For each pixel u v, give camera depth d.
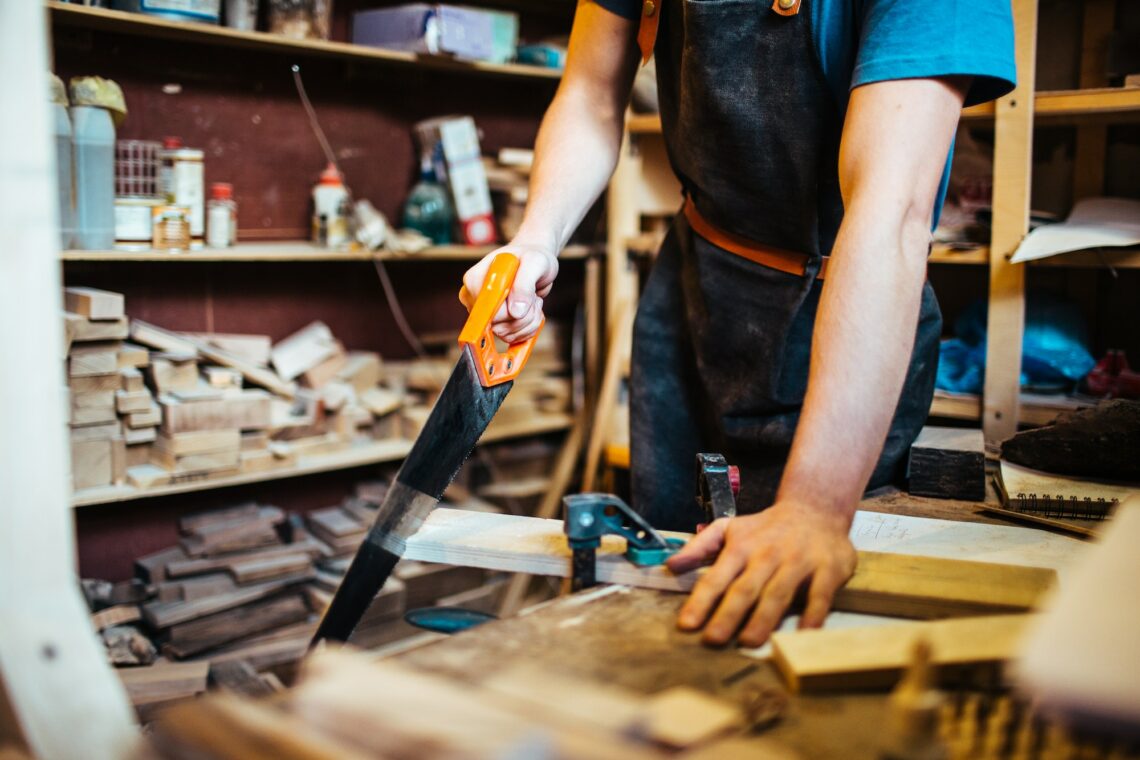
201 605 2.47
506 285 1.14
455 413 1.10
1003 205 1.96
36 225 0.61
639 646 0.78
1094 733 0.53
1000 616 0.77
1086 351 2.14
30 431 0.61
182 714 0.58
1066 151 2.33
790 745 0.63
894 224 0.97
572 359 3.43
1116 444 1.36
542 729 0.55
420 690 0.60
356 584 1.04
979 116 2.00
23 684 0.60
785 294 1.41
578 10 1.48
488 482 3.15
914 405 1.42
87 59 2.49
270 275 2.89
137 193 2.53
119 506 2.64
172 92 2.64
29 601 0.61
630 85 1.49
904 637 0.74
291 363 2.74
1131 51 2.12
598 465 3.03
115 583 2.66
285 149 2.87
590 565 0.95
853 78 1.07
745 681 0.72
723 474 1.01
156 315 2.70
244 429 2.56
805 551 0.83
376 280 3.11
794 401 1.43
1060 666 0.54
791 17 1.21
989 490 1.40
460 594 2.95
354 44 2.91
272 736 0.55
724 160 1.35
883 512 1.25
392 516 1.05
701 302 1.50
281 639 2.56
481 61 2.89
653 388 1.60
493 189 3.03
